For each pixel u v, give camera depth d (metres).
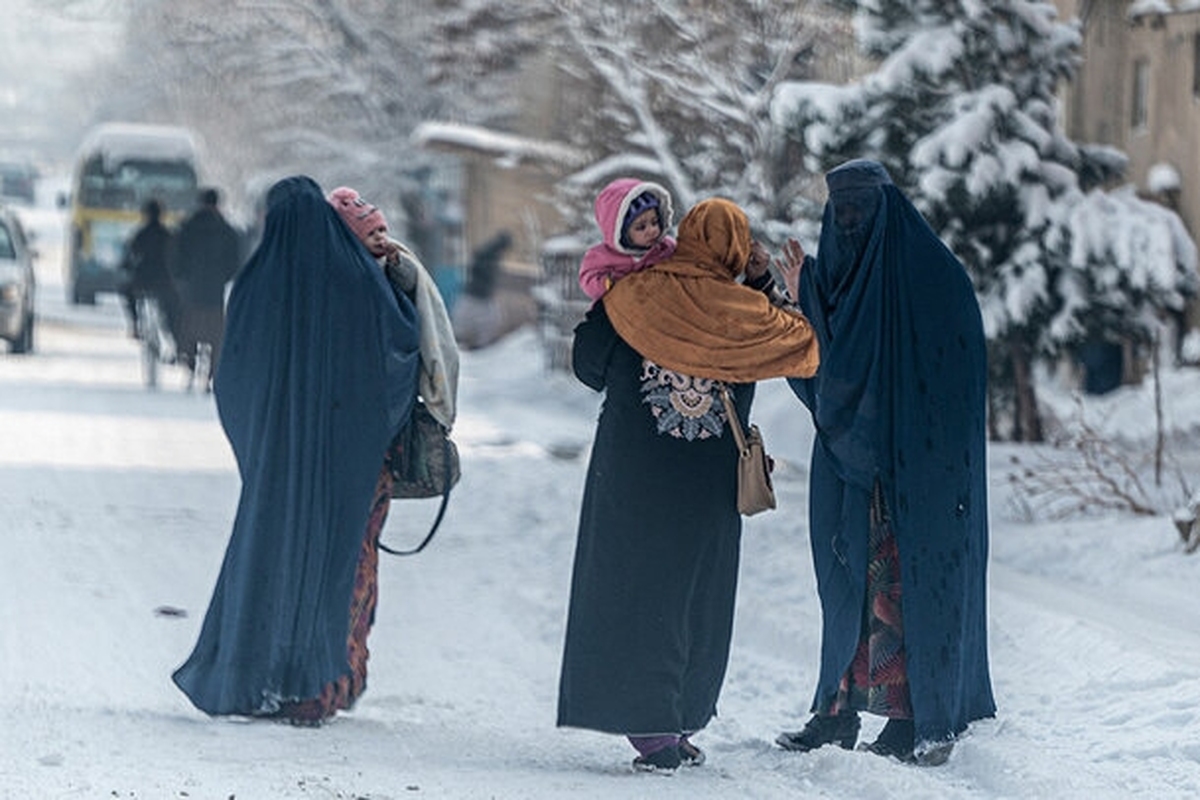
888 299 11.12
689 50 31.02
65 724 11.65
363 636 12.55
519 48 48.00
